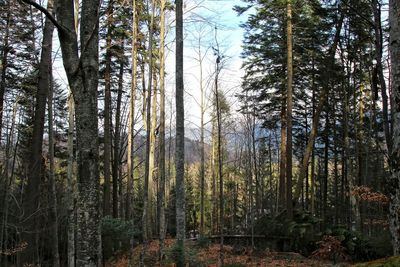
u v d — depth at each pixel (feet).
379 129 61.36
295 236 51.65
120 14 44.93
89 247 13.08
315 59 68.23
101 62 64.44
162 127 54.90
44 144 53.42
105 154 63.46
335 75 63.72
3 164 41.45
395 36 16.58
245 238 59.21
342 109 77.20
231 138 81.56
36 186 36.04
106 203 61.36
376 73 29.86
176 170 33.71
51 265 47.50
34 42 36.68
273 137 84.58
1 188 37.88
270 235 55.52
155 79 63.87
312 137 61.72
